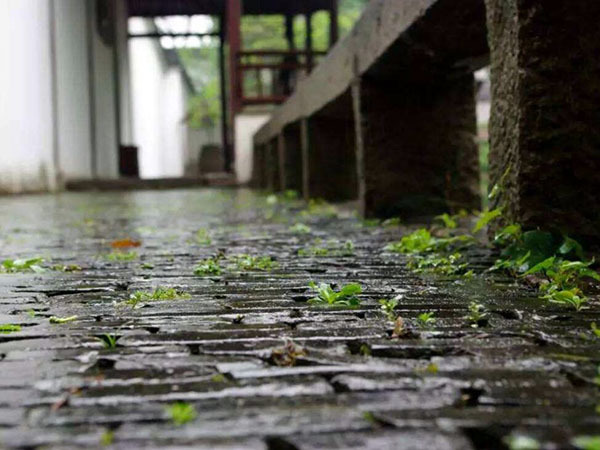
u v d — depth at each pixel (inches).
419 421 61.6
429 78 285.7
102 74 939.3
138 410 65.5
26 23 639.8
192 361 81.9
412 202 291.3
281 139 530.3
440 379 73.4
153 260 179.5
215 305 116.5
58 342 91.9
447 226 235.0
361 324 100.0
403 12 229.6
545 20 155.7
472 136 293.0
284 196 509.7
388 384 72.0
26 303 122.2
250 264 163.2
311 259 174.2
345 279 142.3
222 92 1077.1
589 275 130.4
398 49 248.8
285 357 82.8
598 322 99.8
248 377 75.0
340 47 326.0
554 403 65.9
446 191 292.8
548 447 55.6
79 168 815.7
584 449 54.8
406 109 292.0
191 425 61.5
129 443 57.9
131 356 84.5
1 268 167.6
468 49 246.8
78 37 819.4
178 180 799.1
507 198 165.6
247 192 650.2
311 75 406.9
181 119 1688.0
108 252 200.1
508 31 162.7
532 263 143.6
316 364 80.0
